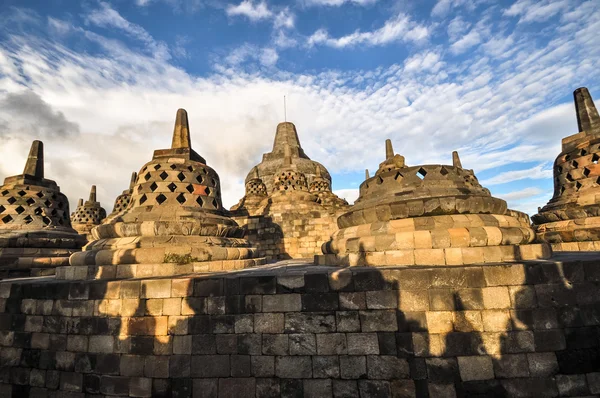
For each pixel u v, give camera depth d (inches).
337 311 214.2
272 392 210.2
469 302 205.0
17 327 256.8
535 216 485.1
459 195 270.4
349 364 207.2
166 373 219.8
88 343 235.1
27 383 245.3
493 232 244.2
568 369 195.5
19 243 422.3
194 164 377.7
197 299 228.1
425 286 209.6
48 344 245.6
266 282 223.6
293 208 860.0
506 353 198.1
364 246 269.0
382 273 214.1
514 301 202.8
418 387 198.5
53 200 491.2
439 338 202.7
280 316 218.7
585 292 204.1
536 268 206.2
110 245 308.0
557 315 201.0
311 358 211.2
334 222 767.1
